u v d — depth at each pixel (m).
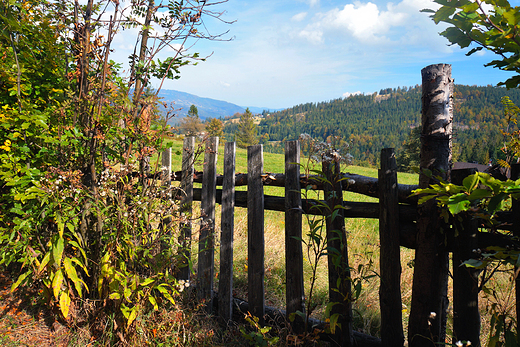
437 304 1.92
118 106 2.49
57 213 2.27
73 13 2.48
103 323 2.41
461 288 1.79
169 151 3.07
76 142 2.58
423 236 1.90
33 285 2.93
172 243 2.61
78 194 2.50
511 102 2.52
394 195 2.03
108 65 2.54
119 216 2.29
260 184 2.58
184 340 2.32
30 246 2.48
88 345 2.31
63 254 2.38
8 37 2.65
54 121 2.78
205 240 2.83
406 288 3.32
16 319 2.55
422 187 1.90
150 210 2.40
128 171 2.39
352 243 4.78
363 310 2.88
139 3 2.44
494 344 1.41
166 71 2.49
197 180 3.03
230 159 2.70
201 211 2.90
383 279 2.08
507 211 1.76
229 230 2.70
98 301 2.51
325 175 2.20
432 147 1.84
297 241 2.42
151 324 2.39
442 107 1.81
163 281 2.45
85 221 2.60
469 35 1.14
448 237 1.84
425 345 1.94
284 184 2.50
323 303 3.00
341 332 2.28
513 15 0.92
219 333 2.59
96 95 2.47
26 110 2.74
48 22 2.58
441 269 1.93
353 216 2.28
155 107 2.43
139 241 2.50
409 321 2.01
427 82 1.85
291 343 2.23
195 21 2.41
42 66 3.02
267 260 3.96
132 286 2.24
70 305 2.51
